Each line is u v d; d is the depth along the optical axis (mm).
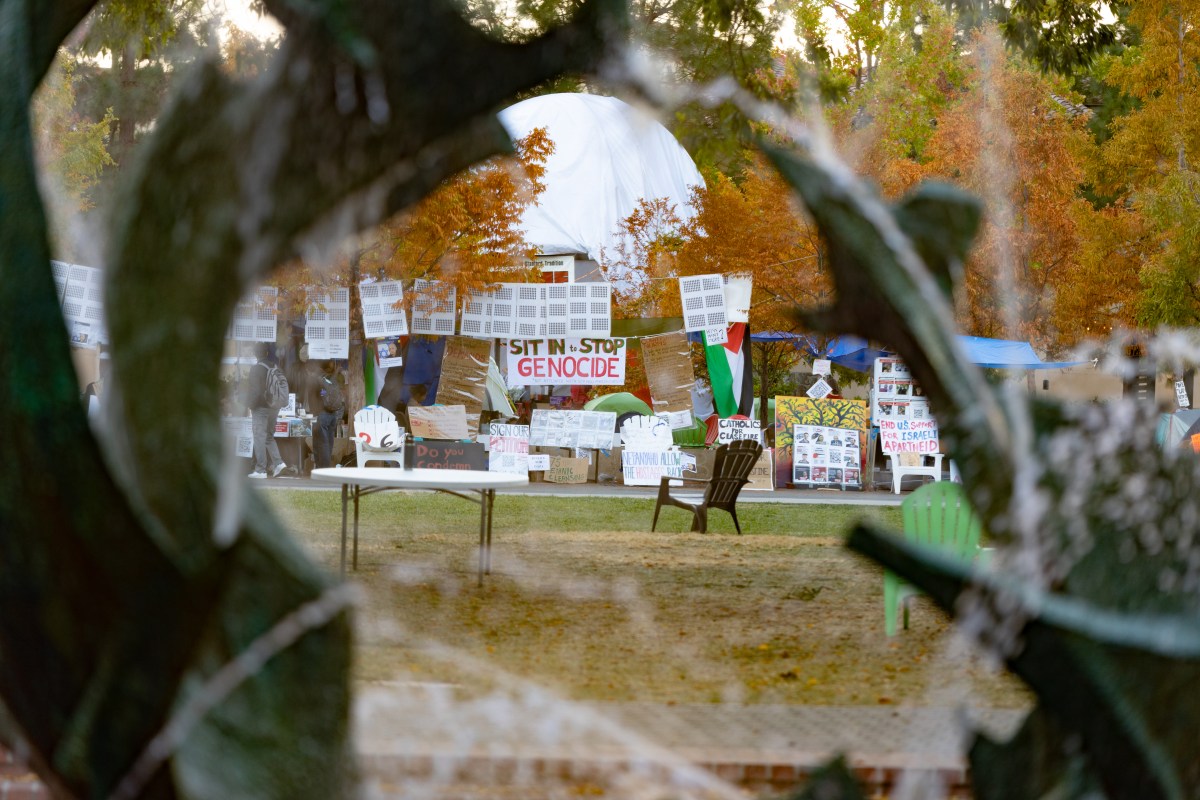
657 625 10922
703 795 6340
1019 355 27812
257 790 3568
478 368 28344
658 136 35719
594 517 20859
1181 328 28922
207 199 3621
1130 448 3953
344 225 3754
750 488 29484
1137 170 31094
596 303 27891
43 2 3988
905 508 10094
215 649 3602
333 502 21672
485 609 11469
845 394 44469
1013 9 19312
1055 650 3834
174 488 3473
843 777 4293
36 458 3443
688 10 9172
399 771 6320
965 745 4367
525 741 6789
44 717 3586
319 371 26562
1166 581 3936
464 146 3826
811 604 12297
